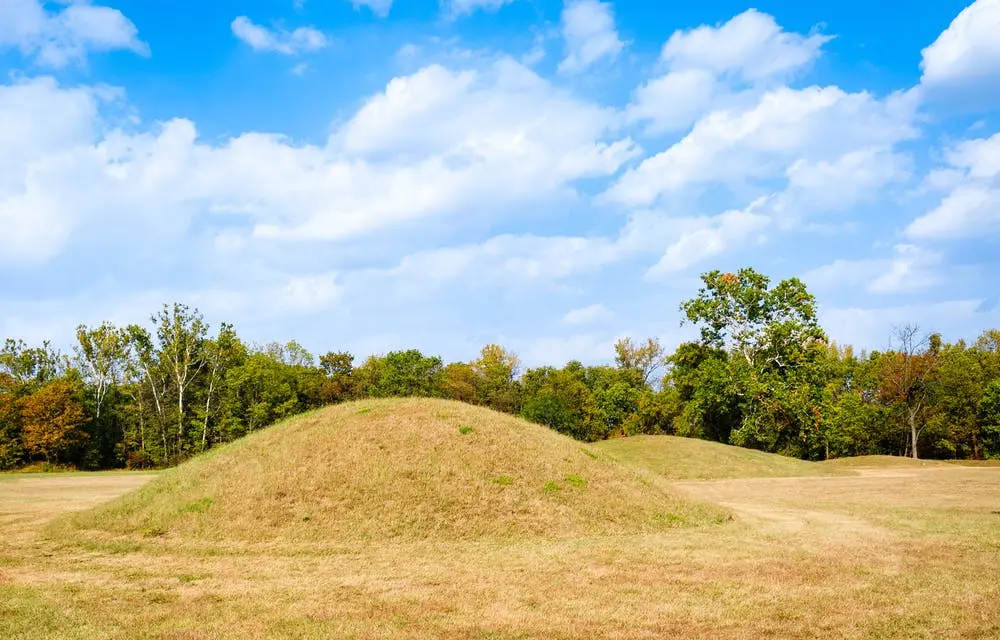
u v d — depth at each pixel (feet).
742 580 38.40
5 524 57.36
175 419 214.07
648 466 121.39
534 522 52.24
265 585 37.06
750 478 116.16
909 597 35.01
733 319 183.62
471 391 268.00
